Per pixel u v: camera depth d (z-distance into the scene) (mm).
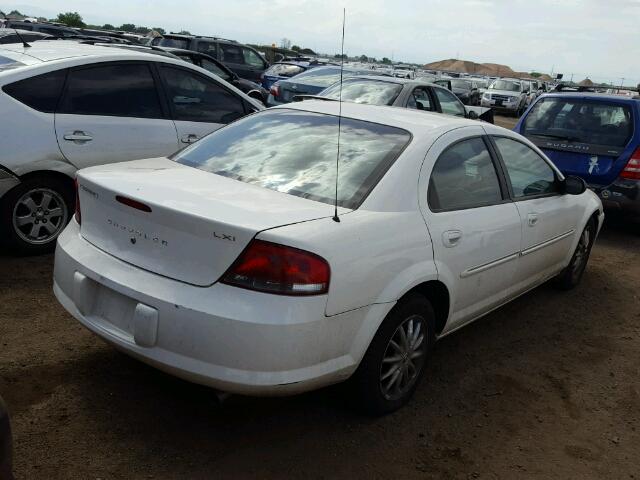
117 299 2861
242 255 2582
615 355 4457
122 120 5473
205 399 3305
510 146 4355
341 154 3418
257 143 3664
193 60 11539
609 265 6703
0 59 5367
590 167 7465
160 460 2797
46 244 5133
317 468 2863
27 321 3975
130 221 2861
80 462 2725
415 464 2977
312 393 3486
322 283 2646
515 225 4070
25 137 4883
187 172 3373
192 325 2584
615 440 3379
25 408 3057
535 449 3213
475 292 3807
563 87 9586
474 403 3596
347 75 10578
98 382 3352
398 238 3061
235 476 2748
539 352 4379
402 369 3307
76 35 18234
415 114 4051
